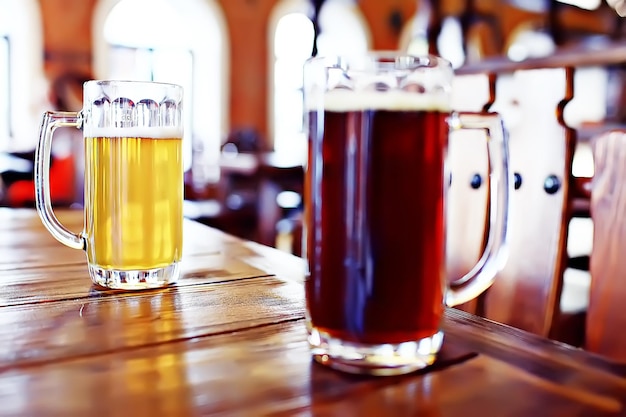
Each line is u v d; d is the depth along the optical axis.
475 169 0.95
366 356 0.43
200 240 1.01
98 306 0.58
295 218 3.45
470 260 0.95
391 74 0.43
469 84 1.02
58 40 5.98
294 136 7.39
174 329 0.52
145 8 6.50
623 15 4.80
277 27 7.25
